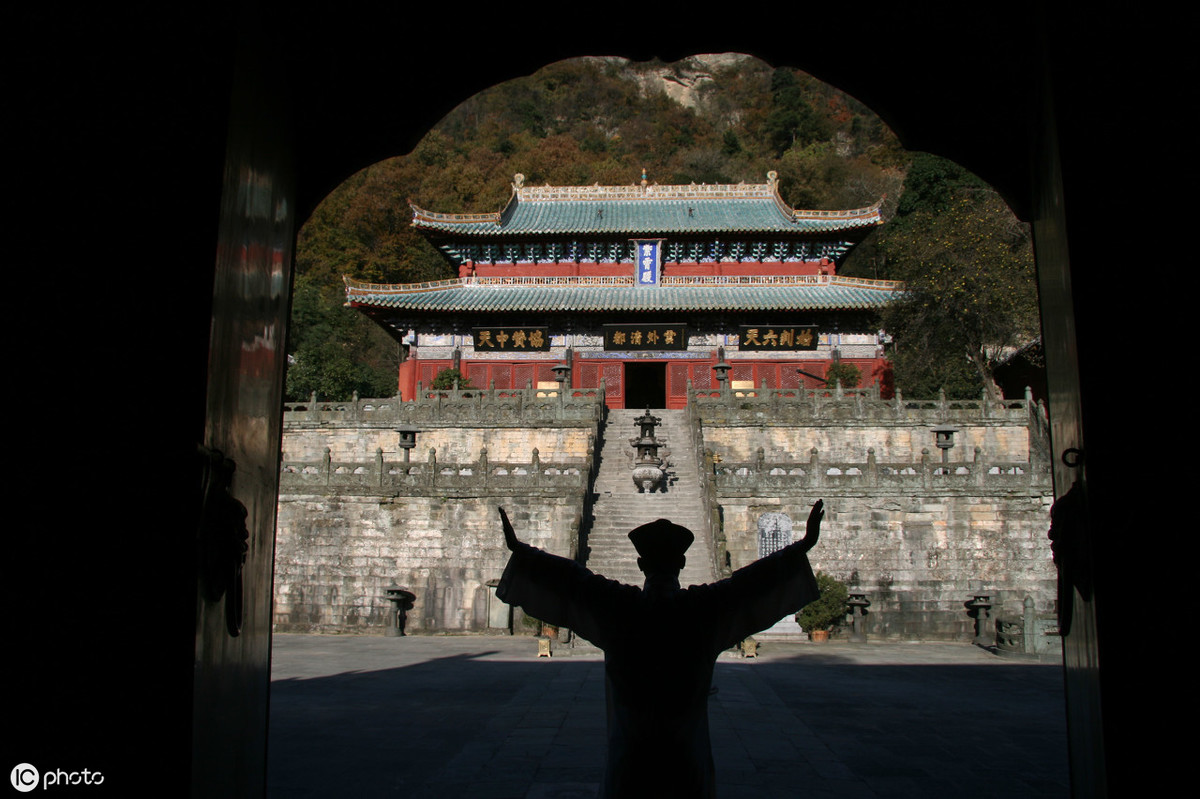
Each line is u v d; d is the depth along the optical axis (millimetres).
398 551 40250
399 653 30328
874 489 40469
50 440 4535
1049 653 30219
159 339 4645
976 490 40188
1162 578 4867
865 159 116062
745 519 40625
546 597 5039
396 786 11680
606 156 128875
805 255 67875
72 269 4672
